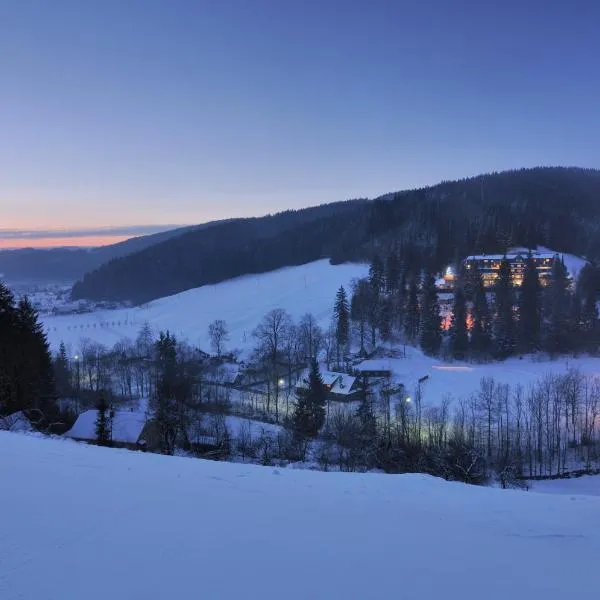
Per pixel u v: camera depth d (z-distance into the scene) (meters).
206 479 8.49
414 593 4.88
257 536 6.07
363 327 89.31
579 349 79.31
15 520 6.17
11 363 32.25
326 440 43.47
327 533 6.32
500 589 5.07
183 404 42.34
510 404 55.06
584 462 43.00
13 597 4.42
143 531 6.03
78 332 139.25
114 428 33.66
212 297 166.88
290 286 155.50
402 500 8.02
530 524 7.06
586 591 5.11
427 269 124.62
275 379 66.50
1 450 9.63
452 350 80.12
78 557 5.26
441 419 45.91
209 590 4.70
